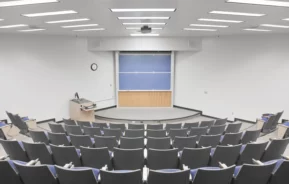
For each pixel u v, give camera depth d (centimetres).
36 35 835
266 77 834
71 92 966
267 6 377
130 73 1100
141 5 378
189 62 1051
